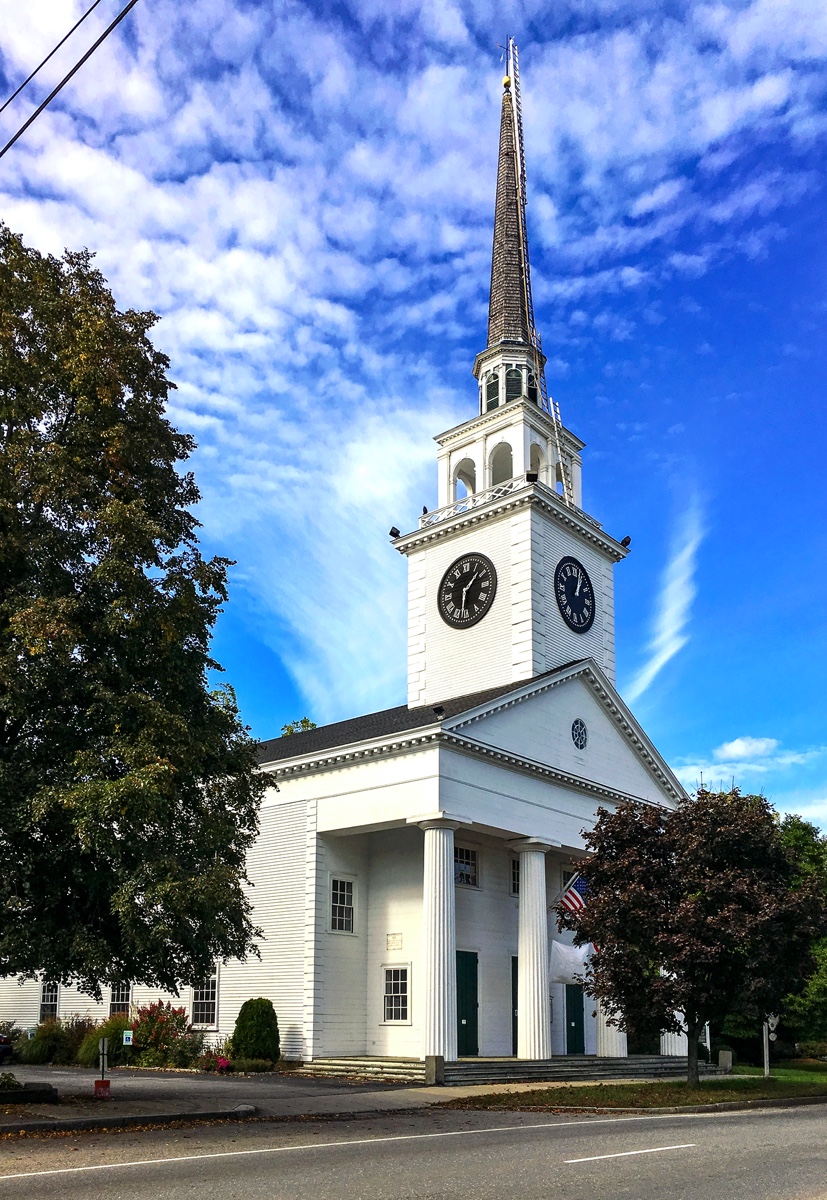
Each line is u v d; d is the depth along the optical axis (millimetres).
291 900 31672
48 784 18016
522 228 47406
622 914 26562
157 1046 31375
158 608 19312
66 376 20000
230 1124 17344
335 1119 18688
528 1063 28594
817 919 26109
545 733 33875
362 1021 31672
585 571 41094
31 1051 34031
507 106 50438
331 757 31391
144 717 18578
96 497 19797
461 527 40219
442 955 27609
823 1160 12602
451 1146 14219
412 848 32406
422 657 40250
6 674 17531
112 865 18547
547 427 42594
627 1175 11266
